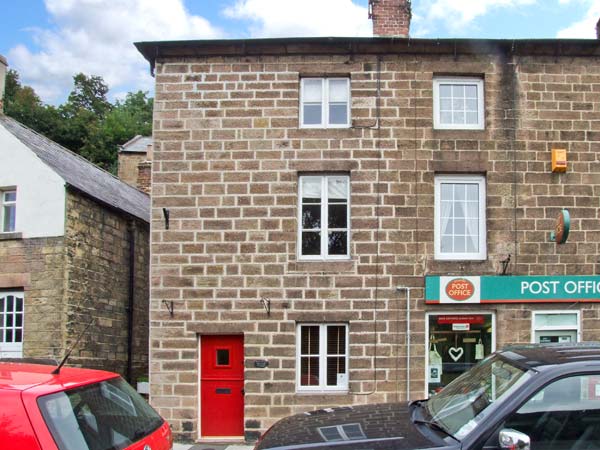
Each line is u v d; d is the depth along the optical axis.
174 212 11.86
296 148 11.95
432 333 11.70
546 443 4.04
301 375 11.70
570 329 11.65
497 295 11.59
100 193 14.60
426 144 11.95
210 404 11.67
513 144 11.99
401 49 12.06
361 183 11.87
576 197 11.93
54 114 43.75
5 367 5.11
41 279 12.59
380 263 11.70
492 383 4.61
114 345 14.48
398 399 11.44
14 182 12.91
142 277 16.09
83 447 4.16
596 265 11.79
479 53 12.14
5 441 4.00
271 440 4.61
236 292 11.68
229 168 11.92
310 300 11.64
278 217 11.80
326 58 12.14
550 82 12.16
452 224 11.98
